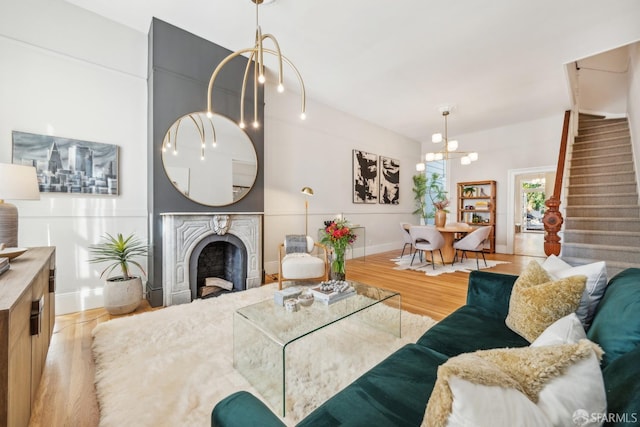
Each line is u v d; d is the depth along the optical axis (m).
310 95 4.59
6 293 1.08
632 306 0.90
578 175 4.41
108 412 1.36
